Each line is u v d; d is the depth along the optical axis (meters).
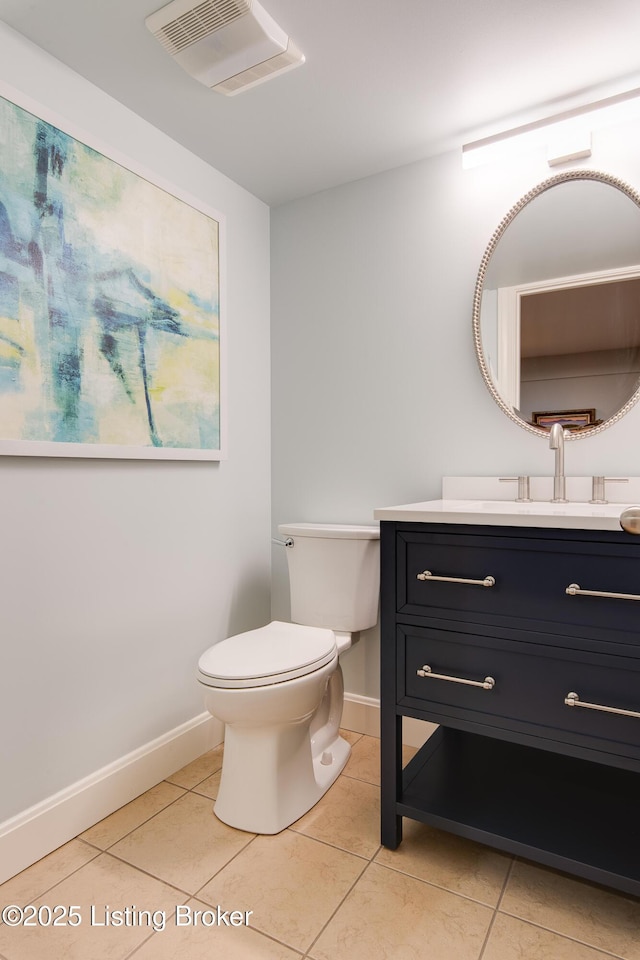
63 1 1.33
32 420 1.45
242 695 1.47
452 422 2.03
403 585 1.49
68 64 1.56
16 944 1.19
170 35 1.41
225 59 1.49
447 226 2.03
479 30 1.44
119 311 1.70
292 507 2.39
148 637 1.84
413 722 2.09
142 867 1.43
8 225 1.39
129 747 1.76
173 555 1.94
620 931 1.23
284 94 1.69
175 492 1.95
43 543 1.51
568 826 1.37
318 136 1.92
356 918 1.26
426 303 2.07
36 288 1.46
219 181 2.15
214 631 2.13
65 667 1.56
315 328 2.32
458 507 1.64
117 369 1.69
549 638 1.30
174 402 1.91
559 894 1.34
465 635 1.40
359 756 2.02
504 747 1.80
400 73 1.60
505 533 1.34
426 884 1.37
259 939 1.21
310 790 1.70
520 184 1.89
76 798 1.57
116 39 1.46
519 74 1.61
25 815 1.44
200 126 1.86
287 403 2.40
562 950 1.18
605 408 1.76
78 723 1.60
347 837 1.56
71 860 1.46
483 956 1.17
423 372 2.08
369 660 2.18
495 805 1.46
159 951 1.18
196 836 1.56
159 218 1.84
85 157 1.59
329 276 2.28
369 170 2.14
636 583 1.20
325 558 2.02
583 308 1.80
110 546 1.70
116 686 1.72
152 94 1.69
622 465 1.73
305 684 1.55
